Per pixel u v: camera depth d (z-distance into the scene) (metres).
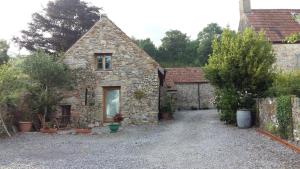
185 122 21.55
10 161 10.64
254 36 18.02
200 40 60.06
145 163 9.85
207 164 9.45
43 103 19.03
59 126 19.88
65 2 39.72
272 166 8.82
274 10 24.06
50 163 10.21
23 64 18.62
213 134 15.54
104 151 12.23
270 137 13.66
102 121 21.22
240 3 25.08
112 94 21.61
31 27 39.59
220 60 18.45
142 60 21.42
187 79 35.19
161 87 25.75
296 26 22.25
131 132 17.67
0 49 24.06
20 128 18.47
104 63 21.59
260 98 16.64
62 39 38.34
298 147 10.65
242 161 9.60
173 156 10.80
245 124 17.17
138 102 21.23
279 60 20.89
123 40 21.55
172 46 58.00
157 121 21.02
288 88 13.69
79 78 21.42
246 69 17.62
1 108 16.97
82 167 9.55
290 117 12.27
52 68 18.77
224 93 18.83
